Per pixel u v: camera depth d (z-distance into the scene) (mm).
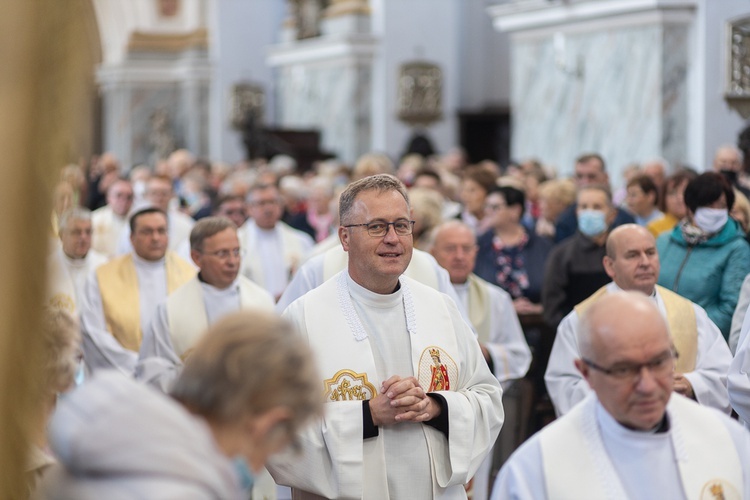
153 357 5984
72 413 1936
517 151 17078
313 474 4031
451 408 4121
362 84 22391
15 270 1725
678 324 5211
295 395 2143
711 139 13469
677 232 6434
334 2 23359
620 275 5215
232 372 2111
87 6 1773
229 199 10258
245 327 2184
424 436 4121
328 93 23359
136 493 1838
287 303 5379
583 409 3160
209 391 2113
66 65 1731
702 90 13523
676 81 13891
